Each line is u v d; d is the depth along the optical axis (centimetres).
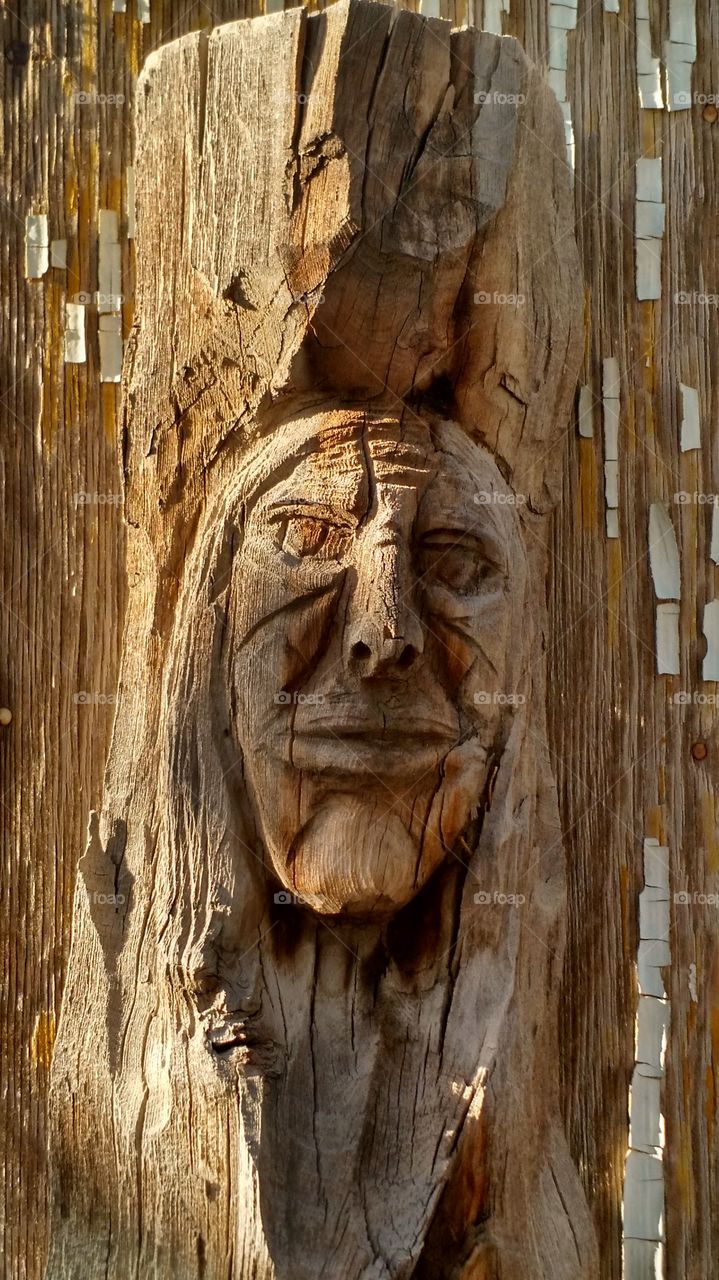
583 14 328
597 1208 297
